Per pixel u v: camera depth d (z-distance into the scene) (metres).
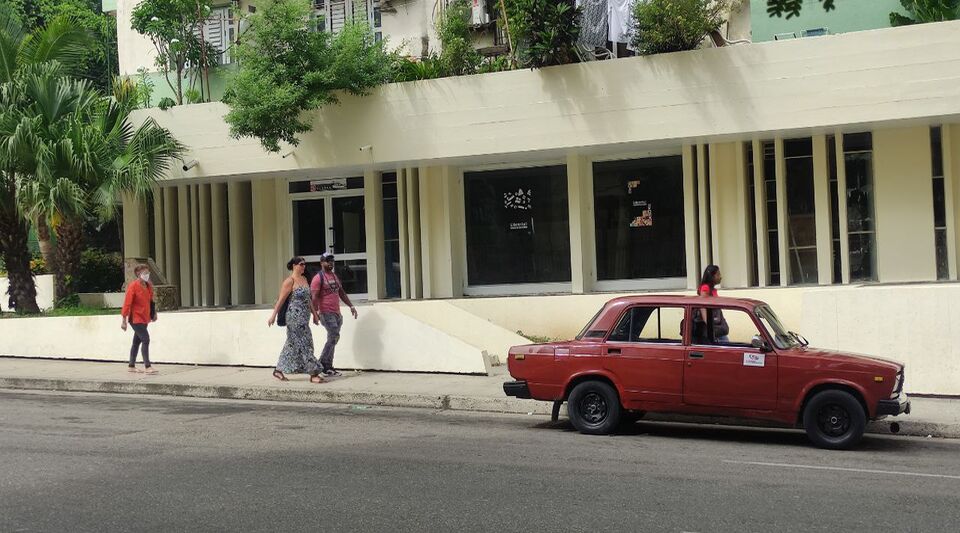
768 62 16.89
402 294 20.50
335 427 11.25
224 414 12.34
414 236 20.36
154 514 7.01
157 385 14.58
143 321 15.68
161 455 9.30
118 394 14.62
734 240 18.27
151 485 7.96
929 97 16.05
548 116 18.16
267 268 21.58
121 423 11.45
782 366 10.12
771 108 16.89
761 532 6.58
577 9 18.19
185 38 22.42
